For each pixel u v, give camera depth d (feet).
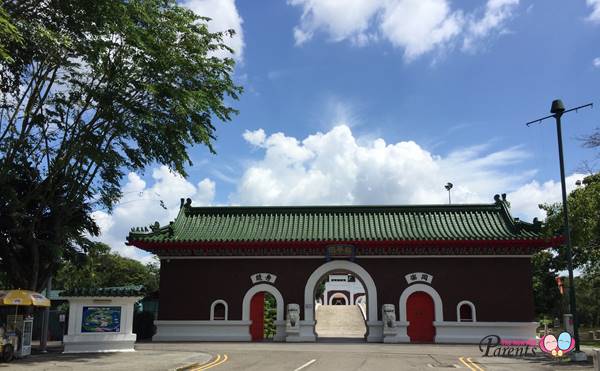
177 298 99.50
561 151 66.59
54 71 68.03
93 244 84.89
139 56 66.90
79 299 71.00
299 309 97.19
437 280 97.45
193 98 69.15
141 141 73.41
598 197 77.25
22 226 74.28
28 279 77.15
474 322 94.94
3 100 68.18
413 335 96.43
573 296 63.72
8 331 61.62
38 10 59.41
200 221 106.11
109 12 60.85
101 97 67.15
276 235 100.32
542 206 98.37
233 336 97.35
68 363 57.62
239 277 99.91
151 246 98.12
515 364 60.18
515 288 96.17
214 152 77.36
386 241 95.04
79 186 77.51
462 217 102.94
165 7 70.49
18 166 72.28
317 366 57.21
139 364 56.70
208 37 73.00
